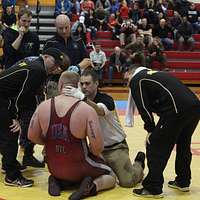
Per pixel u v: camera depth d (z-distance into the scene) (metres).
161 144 6.21
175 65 21.92
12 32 8.18
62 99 6.23
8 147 6.58
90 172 6.33
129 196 6.34
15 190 6.47
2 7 21.72
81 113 6.08
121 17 22.83
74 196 6.06
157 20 22.72
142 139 10.02
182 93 6.13
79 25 19.42
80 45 8.09
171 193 6.56
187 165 6.61
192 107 6.11
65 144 6.15
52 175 6.52
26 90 6.47
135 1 24.25
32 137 6.41
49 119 6.20
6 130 6.61
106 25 22.73
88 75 6.57
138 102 6.19
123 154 6.84
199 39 23.69
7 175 6.67
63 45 7.90
